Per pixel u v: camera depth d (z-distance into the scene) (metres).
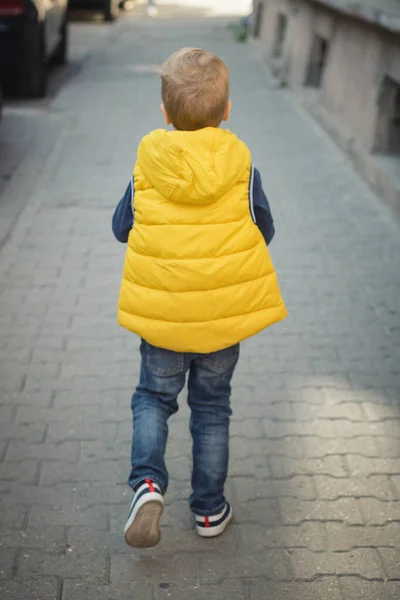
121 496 3.03
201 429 2.72
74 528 2.86
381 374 3.94
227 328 2.46
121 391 3.73
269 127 8.61
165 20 18.22
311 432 3.45
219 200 2.40
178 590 2.60
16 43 9.44
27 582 2.61
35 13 9.39
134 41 14.85
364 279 4.98
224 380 2.68
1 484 3.07
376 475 3.19
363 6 6.79
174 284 2.41
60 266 5.04
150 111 9.23
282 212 6.06
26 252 5.23
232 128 8.55
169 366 2.59
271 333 4.30
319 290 4.82
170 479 3.13
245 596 2.58
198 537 2.83
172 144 2.33
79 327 4.30
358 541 2.84
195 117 2.39
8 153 7.46
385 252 5.39
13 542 2.78
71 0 17.16
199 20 18.31
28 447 3.30
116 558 2.72
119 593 2.58
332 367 3.99
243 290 2.45
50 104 9.52
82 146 7.74
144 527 2.44
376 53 6.88
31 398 3.64
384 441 3.40
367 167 6.75
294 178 6.88
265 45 13.16
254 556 2.75
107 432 3.41
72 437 3.37
